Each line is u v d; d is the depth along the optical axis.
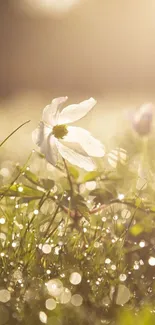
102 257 0.46
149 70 5.53
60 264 0.45
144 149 0.73
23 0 7.18
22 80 5.91
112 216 0.53
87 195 0.55
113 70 5.68
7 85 5.82
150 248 0.48
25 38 6.75
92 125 1.73
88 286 0.42
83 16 6.80
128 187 0.58
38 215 0.52
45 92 4.90
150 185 0.59
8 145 1.23
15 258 0.46
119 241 0.49
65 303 0.40
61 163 0.53
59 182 0.57
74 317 0.39
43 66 6.17
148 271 0.46
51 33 6.68
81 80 5.79
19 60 6.08
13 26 6.94
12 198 0.54
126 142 0.93
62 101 0.46
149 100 2.71
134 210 0.52
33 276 0.44
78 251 0.47
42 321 0.38
